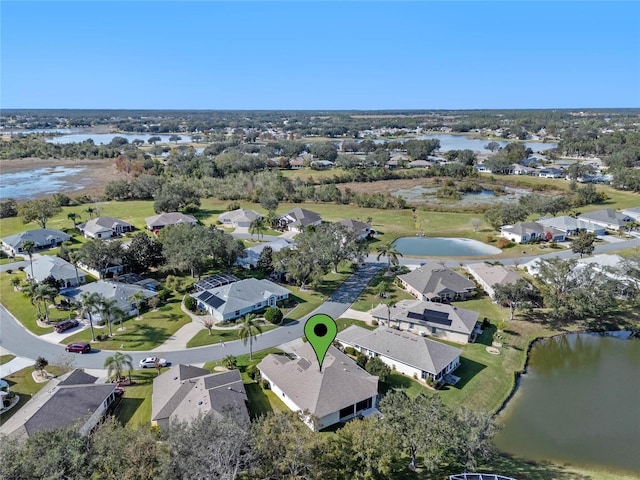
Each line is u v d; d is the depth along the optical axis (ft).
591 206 455.63
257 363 181.78
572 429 149.89
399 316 215.31
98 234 359.46
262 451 103.04
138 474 94.32
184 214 410.11
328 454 106.83
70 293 239.30
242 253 282.77
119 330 210.79
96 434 107.86
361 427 115.34
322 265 269.03
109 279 260.83
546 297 220.43
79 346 191.72
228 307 220.64
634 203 461.37
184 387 155.43
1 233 373.20
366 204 481.87
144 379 174.09
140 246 277.64
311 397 149.18
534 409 160.86
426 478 122.31
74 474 93.91
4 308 233.35
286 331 211.41
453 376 177.58
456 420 121.80
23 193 548.31
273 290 240.94
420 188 584.81
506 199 520.42
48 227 392.47
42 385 169.07
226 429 103.14
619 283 236.02
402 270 289.12
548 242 347.97
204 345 198.29
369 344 191.31
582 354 199.93
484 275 263.70
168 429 112.68
